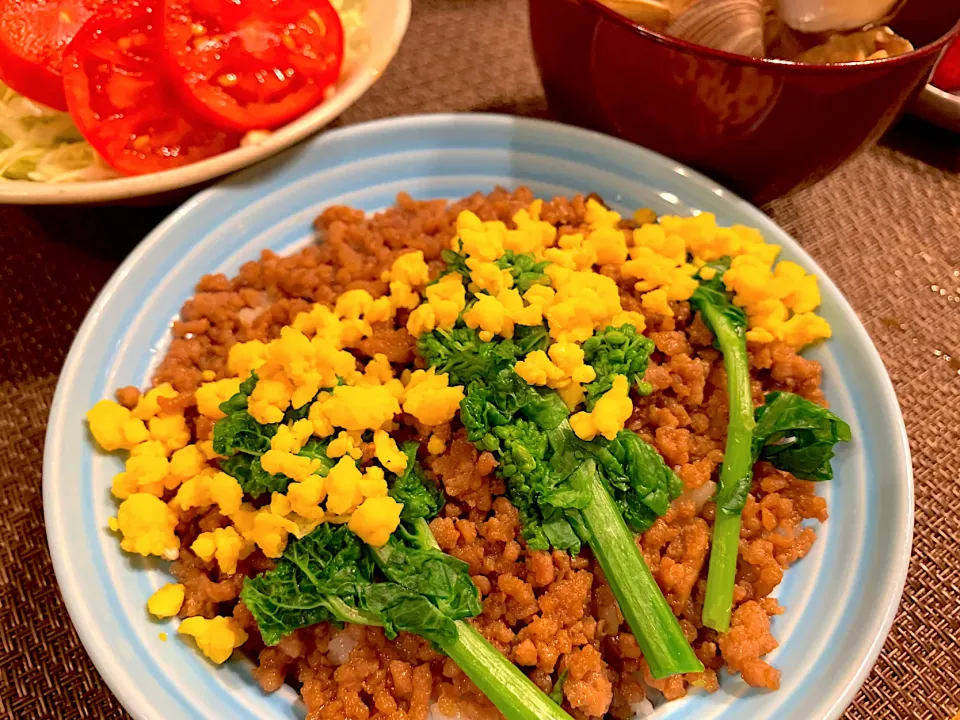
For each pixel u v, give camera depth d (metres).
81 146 0.23
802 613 0.18
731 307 0.21
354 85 0.22
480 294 0.19
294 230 0.23
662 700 0.18
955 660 0.19
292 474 0.17
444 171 0.24
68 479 0.17
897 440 0.19
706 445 0.20
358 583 0.17
